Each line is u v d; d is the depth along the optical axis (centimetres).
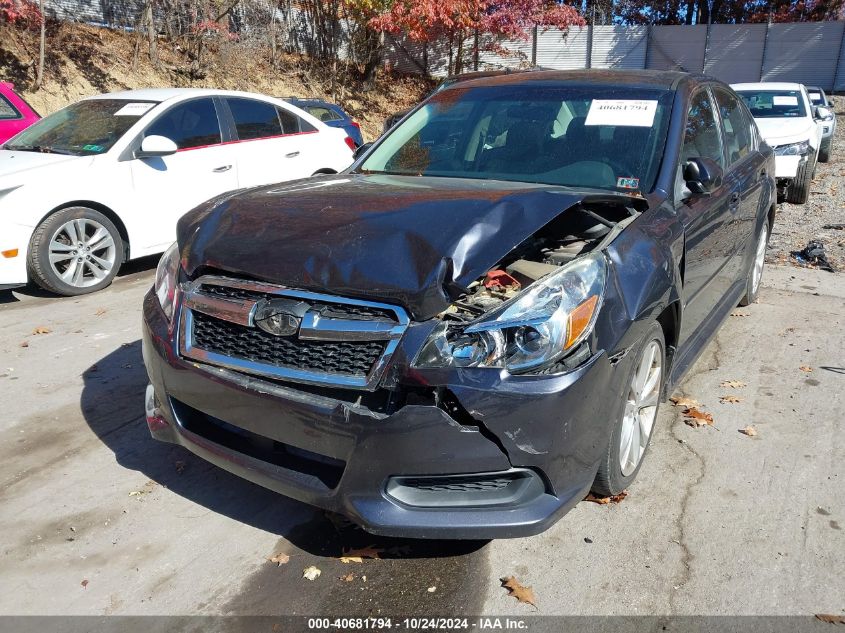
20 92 1339
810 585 275
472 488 259
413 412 247
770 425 402
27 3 1284
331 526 314
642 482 345
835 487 341
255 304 271
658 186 357
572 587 274
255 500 333
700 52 3222
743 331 553
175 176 710
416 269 258
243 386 271
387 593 273
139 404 428
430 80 2733
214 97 772
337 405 255
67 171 634
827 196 1168
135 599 270
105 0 1661
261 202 324
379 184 360
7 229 591
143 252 692
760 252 592
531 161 388
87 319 580
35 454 372
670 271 315
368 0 1864
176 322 296
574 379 256
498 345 250
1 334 545
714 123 457
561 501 264
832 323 570
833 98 2922
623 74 438
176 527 313
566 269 272
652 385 338
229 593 273
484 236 271
